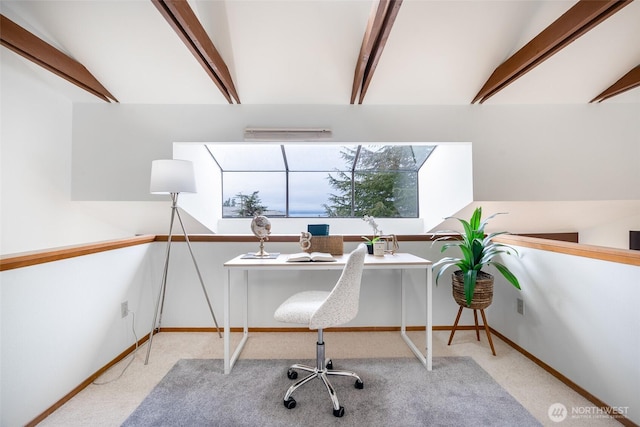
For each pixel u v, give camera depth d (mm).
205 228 3541
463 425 1470
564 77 2598
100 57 2412
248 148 4145
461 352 2254
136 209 3041
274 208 4828
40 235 2504
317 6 2174
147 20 2182
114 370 2014
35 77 2414
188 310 2697
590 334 1646
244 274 2551
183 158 3090
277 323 2695
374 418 1521
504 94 2764
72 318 1726
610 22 2160
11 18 2051
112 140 2797
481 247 2170
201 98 2787
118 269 2168
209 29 2303
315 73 2609
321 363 1765
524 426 1459
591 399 1637
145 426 1467
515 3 2107
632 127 2857
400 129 2869
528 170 2881
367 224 4703
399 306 2717
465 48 2400
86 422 1496
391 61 2488
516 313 2277
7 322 1354
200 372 1982
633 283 1419
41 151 2496
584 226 3715
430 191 4191
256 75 2611
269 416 1540
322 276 2701
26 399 1434
